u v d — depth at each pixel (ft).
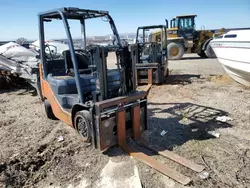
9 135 12.00
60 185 8.02
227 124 12.62
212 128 12.13
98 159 9.41
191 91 20.07
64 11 9.94
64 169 8.88
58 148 10.39
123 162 9.12
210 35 45.34
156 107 15.93
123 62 10.00
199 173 8.27
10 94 21.18
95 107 9.12
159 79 22.66
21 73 20.12
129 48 10.23
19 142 11.15
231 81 23.29
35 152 10.10
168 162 9.04
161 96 18.79
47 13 11.00
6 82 22.71
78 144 10.64
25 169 8.98
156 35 39.73
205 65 36.11
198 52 46.06
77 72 9.88
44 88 13.24
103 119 9.25
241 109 14.97
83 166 9.02
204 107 15.60
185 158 9.24
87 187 7.83
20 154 9.89
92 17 12.10
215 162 8.97
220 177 8.07
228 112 14.49
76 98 10.66
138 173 8.36
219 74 27.55
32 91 21.98
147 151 9.93
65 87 11.38
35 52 24.20
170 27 46.24
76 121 10.59
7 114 15.48
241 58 18.86
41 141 11.20
